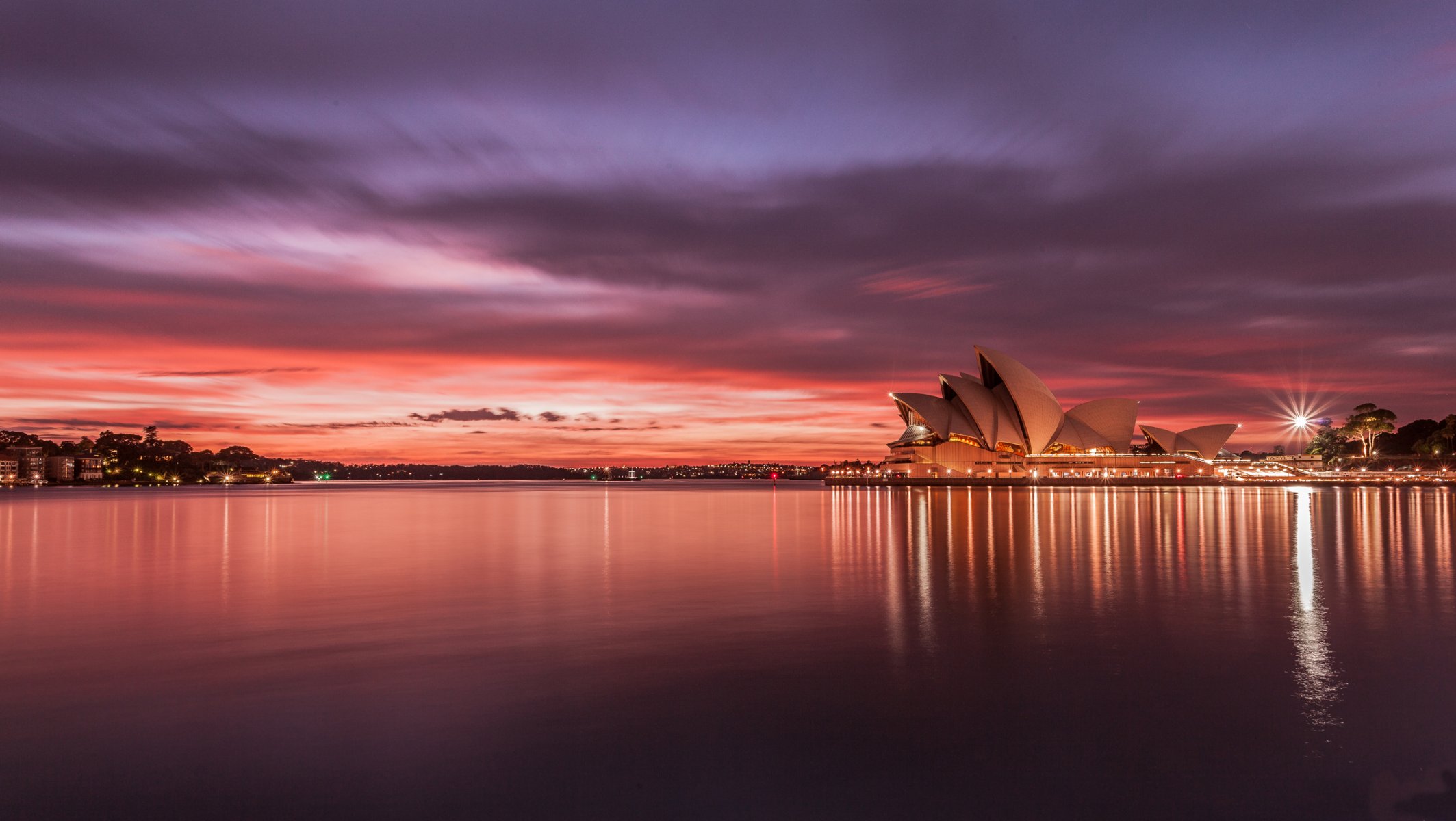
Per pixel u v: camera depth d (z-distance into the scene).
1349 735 9.77
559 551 30.84
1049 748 9.43
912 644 13.99
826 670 12.45
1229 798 8.23
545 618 16.45
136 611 17.55
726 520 51.97
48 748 9.38
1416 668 12.41
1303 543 31.84
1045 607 17.44
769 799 8.23
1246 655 13.16
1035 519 48.34
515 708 10.72
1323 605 17.55
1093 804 8.12
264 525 48.91
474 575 23.50
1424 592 19.17
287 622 16.20
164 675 12.21
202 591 20.48
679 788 8.45
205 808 7.99
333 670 12.50
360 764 8.97
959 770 8.86
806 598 18.81
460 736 9.77
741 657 13.22
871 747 9.48
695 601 18.55
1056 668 12.52
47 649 13.92
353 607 17.95
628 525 46.66
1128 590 19.61
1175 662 12.77
